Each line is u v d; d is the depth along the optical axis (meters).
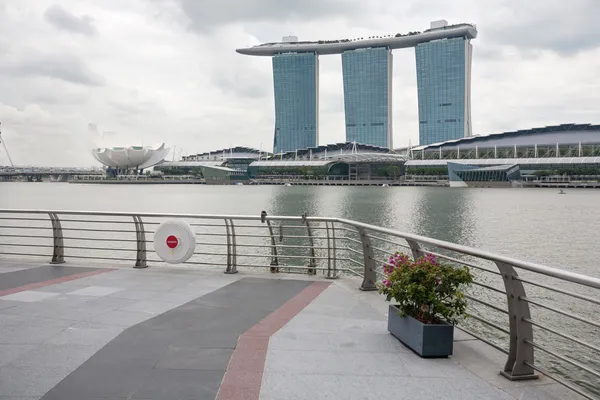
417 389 4.72
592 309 20.52
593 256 37.97
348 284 9.19
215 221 57.12
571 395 4.65
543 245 44.19
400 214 77.81
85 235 40.97
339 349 5.76
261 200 121.62
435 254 6.34
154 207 95.75
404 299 5.77
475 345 5.97
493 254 5.19
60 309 7.32
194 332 6.30
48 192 179.50
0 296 8.09
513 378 4.95
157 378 4.86
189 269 10.54
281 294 8.37
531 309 20.56
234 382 4.80
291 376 4.97
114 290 8.58
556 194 154.75
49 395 4.47
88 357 5.39
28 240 38.19
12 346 5.72
